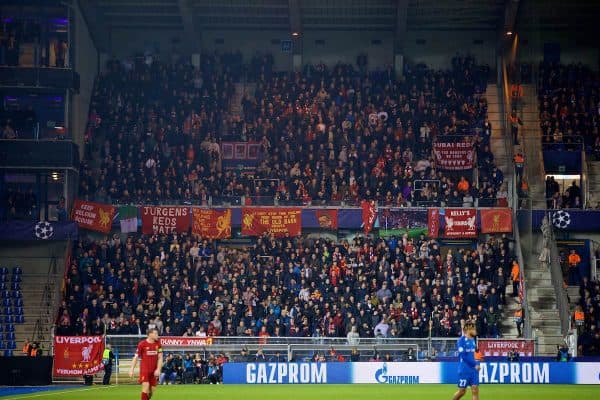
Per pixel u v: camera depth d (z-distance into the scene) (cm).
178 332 5816
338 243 6594
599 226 6706
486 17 7794
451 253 6450
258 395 4125
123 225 6712
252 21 7988
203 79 7719
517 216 6650
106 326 5822
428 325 5766
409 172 6875
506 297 6278
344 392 4338
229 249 6794
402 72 7950
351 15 7838
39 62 6862
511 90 7356
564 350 5422
